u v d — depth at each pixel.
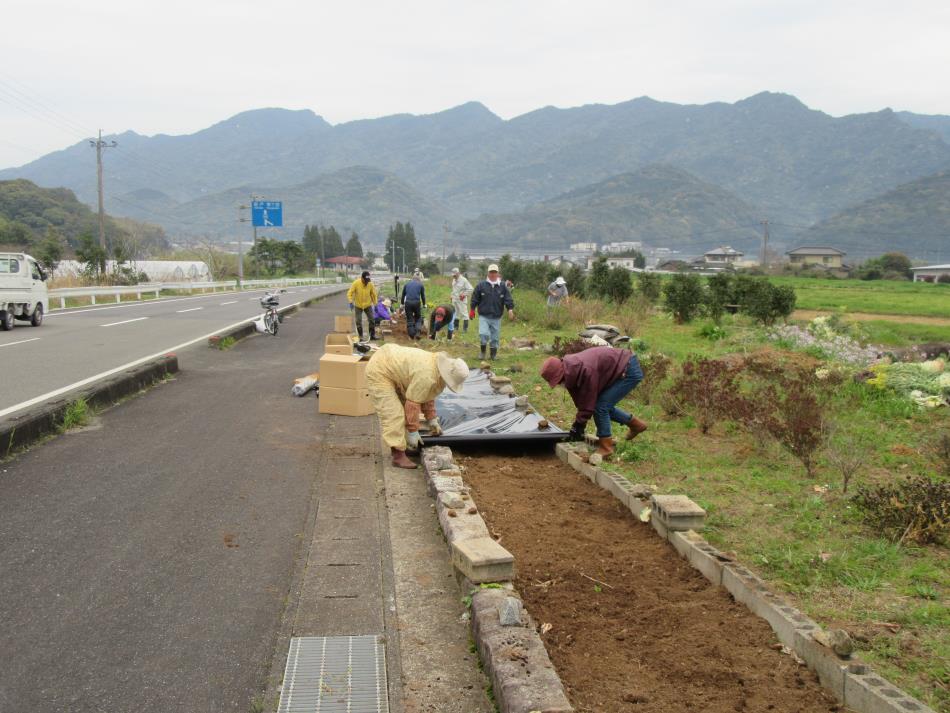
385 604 4.12
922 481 5.30
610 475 6.14
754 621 3.74
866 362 12.41
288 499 5.80
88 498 5.60
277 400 9.79
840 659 3.19
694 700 3.09
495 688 3.16
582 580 4.30
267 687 3.28
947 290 47.62
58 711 3.03
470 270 120.25
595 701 3.08
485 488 6.12
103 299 30.98
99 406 8.75
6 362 11.91
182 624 3.78
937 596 3.95
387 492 6.07
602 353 6.77
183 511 5.41
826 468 6.42
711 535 4.81
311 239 133.00
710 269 108.94
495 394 9.55
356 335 17.81
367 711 3.14
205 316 22.58
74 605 3.92
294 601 4.10
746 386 10.08
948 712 2.90
